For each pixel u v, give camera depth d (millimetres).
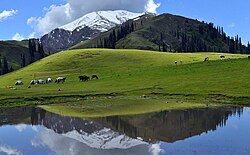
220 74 74938
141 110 48000
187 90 65000
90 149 25172
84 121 40281
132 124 36781
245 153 21906
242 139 26594
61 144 27469
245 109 45719
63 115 46312
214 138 27312
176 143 25844
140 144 26203
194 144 25156
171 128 33312
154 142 26656
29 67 163250
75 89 82375
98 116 44000
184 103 54000
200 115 41656
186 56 152875
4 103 60219
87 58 153750
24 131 35156
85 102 61156
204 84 67375
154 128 33812
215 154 21906
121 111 47969
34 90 80938
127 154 23172
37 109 53781
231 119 38094
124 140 28172
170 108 48812
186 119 38906
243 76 68688
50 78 123000
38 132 34156
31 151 25297
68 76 127812
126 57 151250
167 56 152375
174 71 90500
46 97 65375
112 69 132125
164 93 65438
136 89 73000
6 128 37531
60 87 93125
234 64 83688
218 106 49156
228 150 22859
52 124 39094
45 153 24500
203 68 86500
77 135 31531
